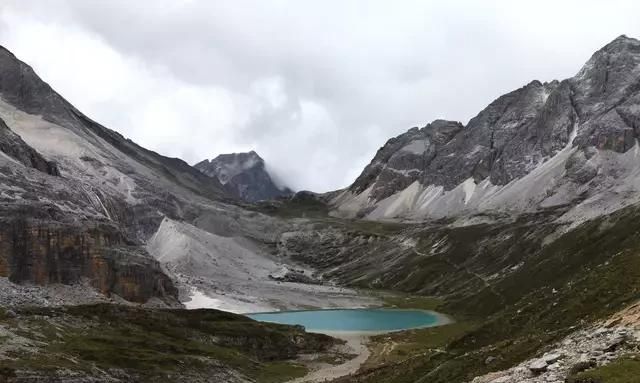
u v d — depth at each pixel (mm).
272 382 117812
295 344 154500
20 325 110875
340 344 164375
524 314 100625
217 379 109125
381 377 101000
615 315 62000
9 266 170250
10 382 77500
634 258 93625
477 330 105062
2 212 179500
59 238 186500
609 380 39875
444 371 80312
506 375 53219
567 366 47062
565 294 99125
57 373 83938
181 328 142500
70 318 126062
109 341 114500
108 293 195375
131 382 94062
